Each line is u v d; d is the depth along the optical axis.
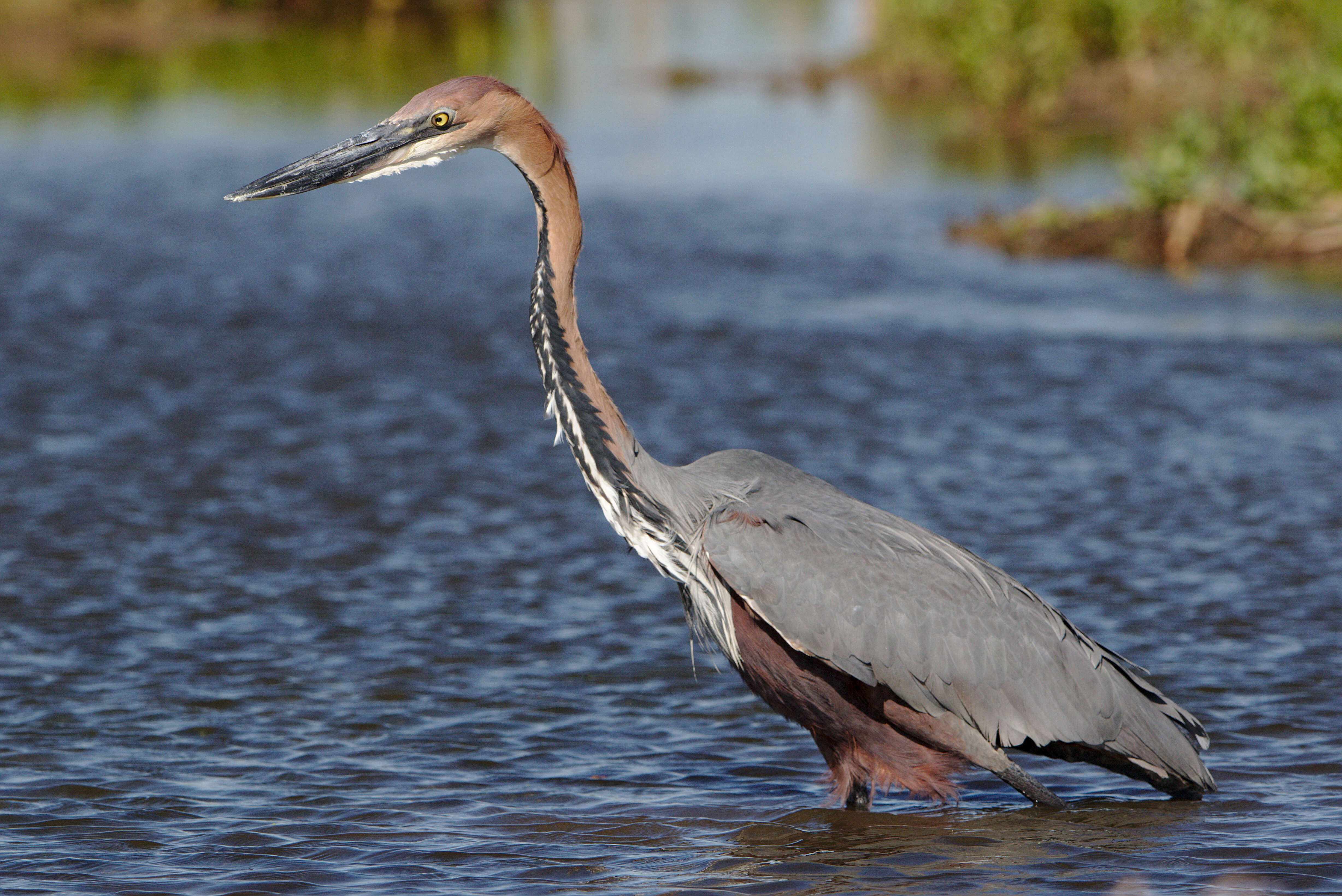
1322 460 15.28
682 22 80.88
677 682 10.42
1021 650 8.32
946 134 42.06
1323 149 26.91
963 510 13.85
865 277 25.14
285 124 42.62
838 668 8.20
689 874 7.69
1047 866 7.73
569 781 8.91
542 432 16.59
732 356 19.81
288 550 12.91
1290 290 23.77
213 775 8.92
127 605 11.62
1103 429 16.52
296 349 20.11
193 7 73.81
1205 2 42.47
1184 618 11.30
